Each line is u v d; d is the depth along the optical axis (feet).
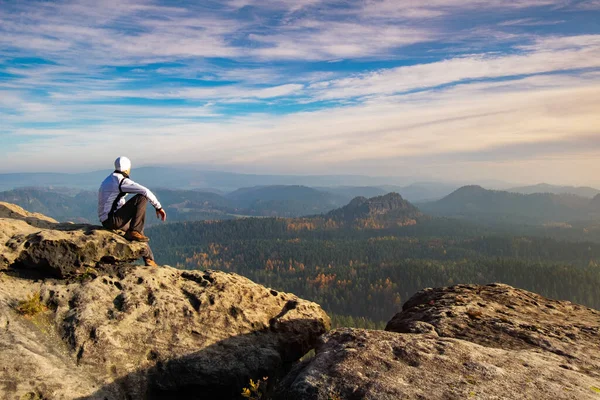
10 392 18.35
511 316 26.96
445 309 27.91
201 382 24.79
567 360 19.98
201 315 27.66
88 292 26.18
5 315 22.82
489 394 14.99
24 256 26.61
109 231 30.60
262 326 29.53
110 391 21.48
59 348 22.50
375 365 17.13
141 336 24.89
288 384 18.31
